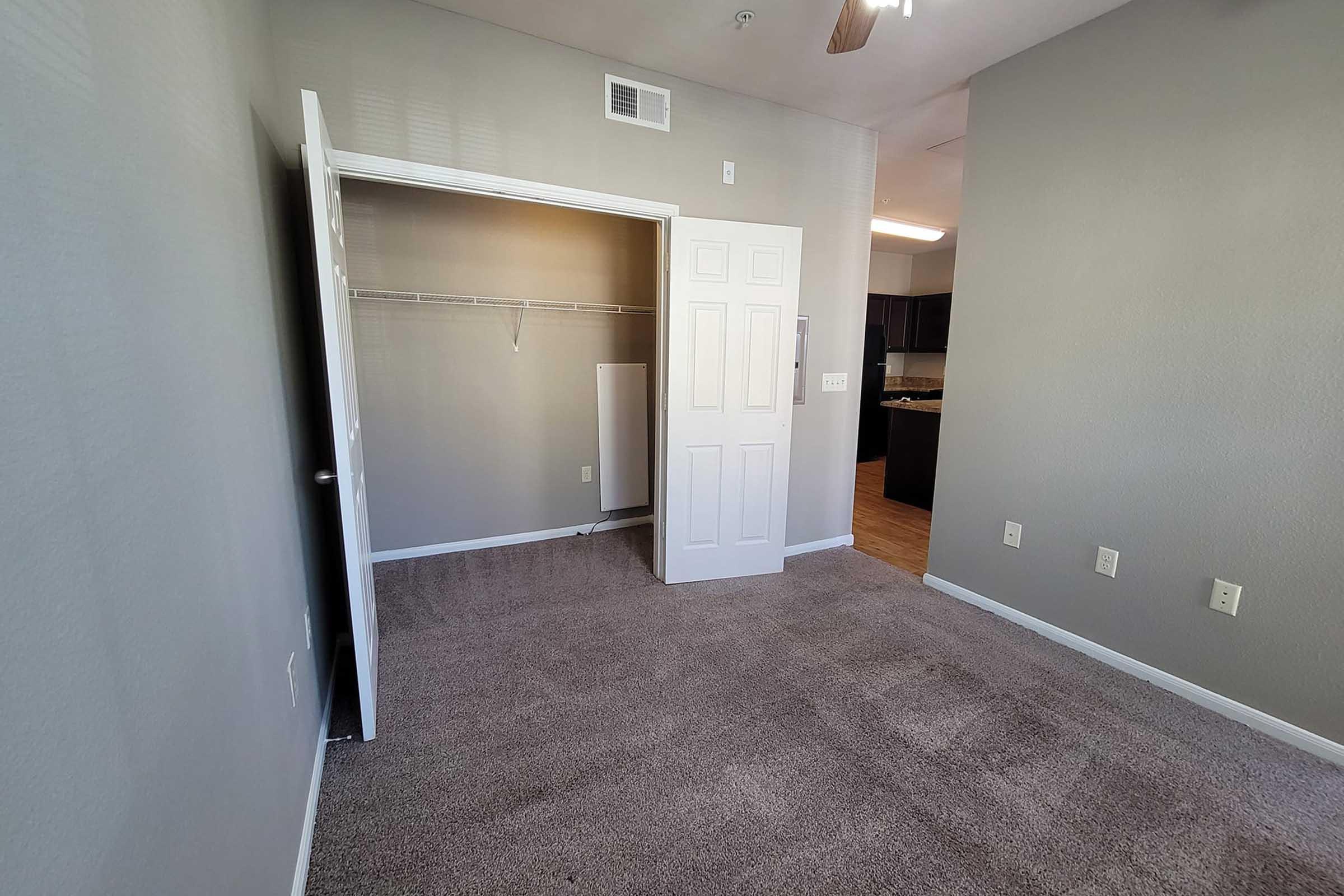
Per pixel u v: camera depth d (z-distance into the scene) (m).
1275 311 1.81
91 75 0.59
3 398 0.42
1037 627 2.57
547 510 3.77
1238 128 1.86
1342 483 1.71
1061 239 2.36
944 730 1.90
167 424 0.75
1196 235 1.97
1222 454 1.95
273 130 1.76
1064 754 1.79
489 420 3.50
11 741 0.41
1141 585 2.20
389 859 1.40
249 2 1.51
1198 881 1.36
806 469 3.55
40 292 0.48
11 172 0.45
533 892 1.32
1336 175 1.67
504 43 2.30
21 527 0.44
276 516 1.38
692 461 2.99
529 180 2.41
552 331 3.62
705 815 1.54
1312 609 1.78
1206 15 1.91
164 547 0.71
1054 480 2.46
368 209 3.03
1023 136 2.48
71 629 0.50
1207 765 1.74
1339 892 1.33
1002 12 2.17
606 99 2.55
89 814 0.51
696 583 3.09
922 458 4.85
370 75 2.08
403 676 2.18
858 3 1.63
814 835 1.48
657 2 2.13
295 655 1.46
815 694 2.09
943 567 3.01
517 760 1.74
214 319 0.99
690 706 2.02
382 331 3.15
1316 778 1.69
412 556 3.40
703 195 2.88
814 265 3.33
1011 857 1.42
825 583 3.12
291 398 1.71
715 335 2.91
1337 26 1.65
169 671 0.69
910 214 5.48
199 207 0.95
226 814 0.87
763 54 2.51
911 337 7.58
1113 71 2.16
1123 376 2.20
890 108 3.08
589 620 2.65
